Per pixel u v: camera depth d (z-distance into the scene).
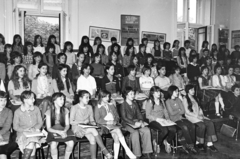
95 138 3.54
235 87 5.45
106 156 3.54
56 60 5.51
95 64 5.45
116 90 5.01
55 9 7.37
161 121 4.23
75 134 3.60
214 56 7.79
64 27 7.32
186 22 9.00
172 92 4.52
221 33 9.53
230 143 4.75
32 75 4.86
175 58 7.16
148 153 3.97
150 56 6.16
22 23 6.68
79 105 3.81
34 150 3.32
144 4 8.15
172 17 8.54
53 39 6.06
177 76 5.91
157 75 6.09
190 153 4.23
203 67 6.13
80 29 7.37
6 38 6.71
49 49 5.52
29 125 3.52
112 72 4.97
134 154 3.85
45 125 3.83
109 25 7.72
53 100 3.63
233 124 5.37
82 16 7.38
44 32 7.38
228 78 6.43
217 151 4.32
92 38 7.50
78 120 3.75
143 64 6.27
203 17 9.62
